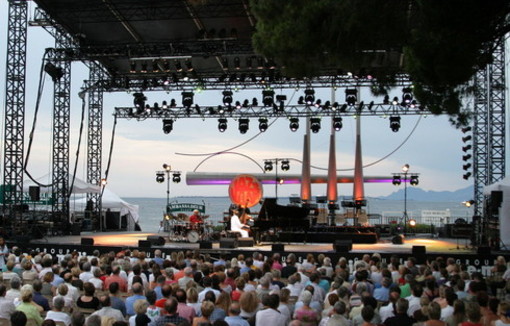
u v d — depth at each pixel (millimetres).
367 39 12328
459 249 23297
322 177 44031
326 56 12953
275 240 25922
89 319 6730
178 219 26156
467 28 11742
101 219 34219
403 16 12367
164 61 28891
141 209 172875
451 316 8047
